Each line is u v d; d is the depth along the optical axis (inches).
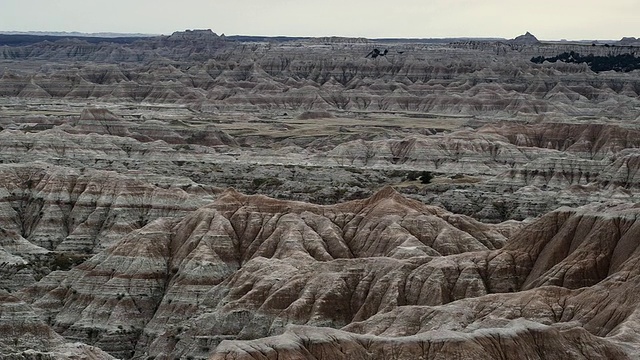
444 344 6525.6
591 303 7490.2
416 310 7490.2
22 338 7367.1
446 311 7421.3
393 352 6496.1
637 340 6909.5
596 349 6707.7
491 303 7613.2
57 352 7273.6
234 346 6368.1
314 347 6461.6
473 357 6441.9
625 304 7367.1
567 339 6742.1
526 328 6761.8
